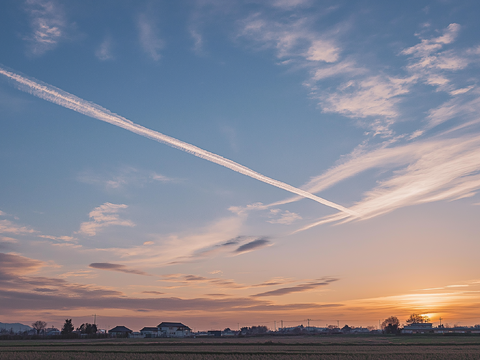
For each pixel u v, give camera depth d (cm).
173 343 10156
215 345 9306
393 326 19525
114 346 8888
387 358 5850
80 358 5794
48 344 10050
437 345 9112
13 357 5909
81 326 19700
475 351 7119
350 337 15662
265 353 6619
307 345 9275
